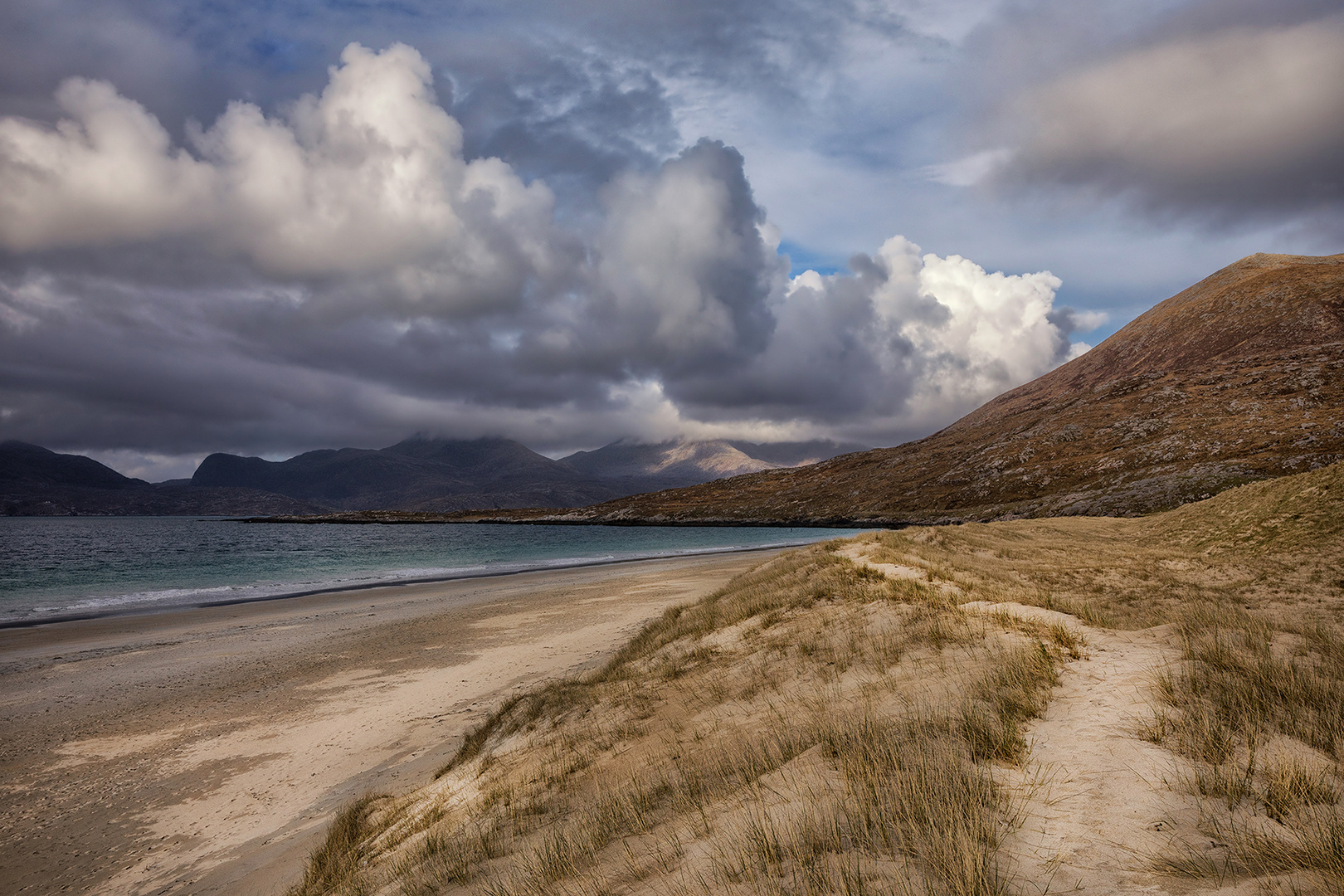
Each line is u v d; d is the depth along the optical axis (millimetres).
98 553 78938
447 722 14562
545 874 4906
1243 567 23453
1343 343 121875
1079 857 3652
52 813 10789
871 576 17797
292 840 9602
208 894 8180
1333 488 27203
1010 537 36094
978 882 3285
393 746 13328
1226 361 151500
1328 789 4043
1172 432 105188
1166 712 5758
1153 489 80438
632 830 5461
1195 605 14492
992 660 8406
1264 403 103438
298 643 23141
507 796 8094
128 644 23328
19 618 29375
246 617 29141
